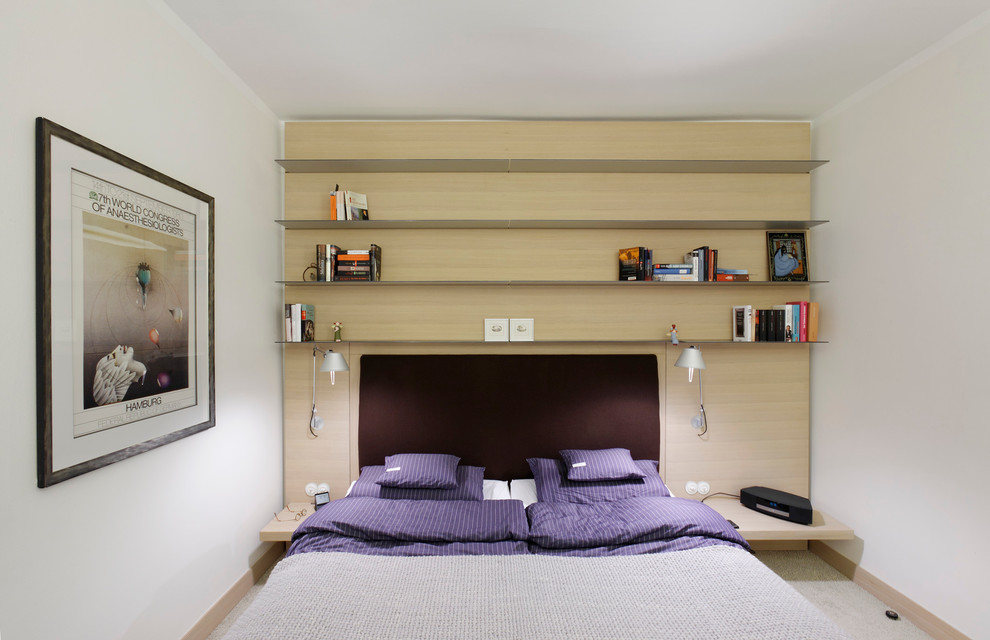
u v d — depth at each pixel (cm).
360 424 275
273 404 266
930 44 205
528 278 280
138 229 159
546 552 190
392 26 190
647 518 204
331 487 277
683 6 178
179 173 184
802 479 281
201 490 197
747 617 141
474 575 165
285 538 236
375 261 265
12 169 117
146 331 162
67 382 131
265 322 257
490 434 276
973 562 188
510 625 137
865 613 219
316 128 277
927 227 209
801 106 264
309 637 132
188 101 190
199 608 195
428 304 279
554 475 252
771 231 280
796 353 282
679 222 265
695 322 281
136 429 158
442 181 279
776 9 180
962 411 193
